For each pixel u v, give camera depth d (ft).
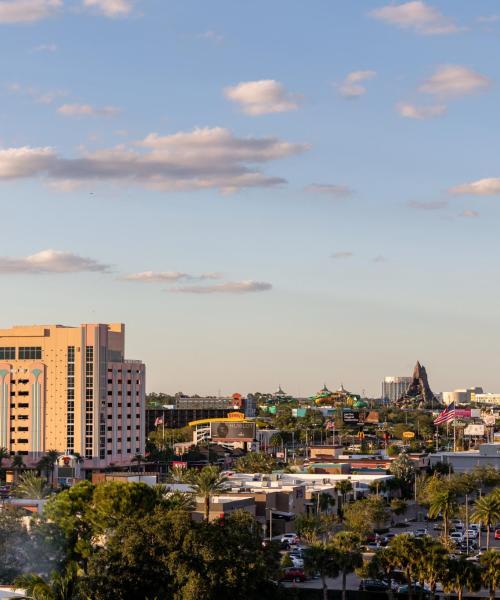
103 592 576.20
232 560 593.42
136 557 590.14
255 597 601.21
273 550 636.07
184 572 579.89
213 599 576.20
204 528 609.42
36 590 541.34
